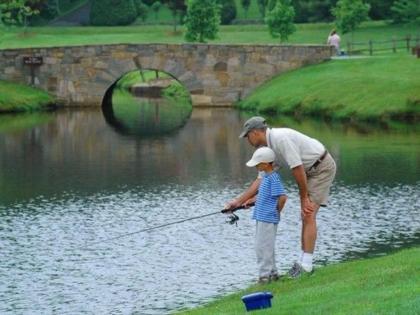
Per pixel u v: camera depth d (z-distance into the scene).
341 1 179.62
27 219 62.06
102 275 48.84
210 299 44.34
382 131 102.50
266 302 33.31
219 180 76.62
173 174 79.88
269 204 37.94
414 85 117.62
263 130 37.38
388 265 38.47
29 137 106.69
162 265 50.31
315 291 34.91
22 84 144.75
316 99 121.50
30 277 48.78
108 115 133.62
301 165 36.78
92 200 68.31
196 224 59.47
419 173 76.06
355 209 63.00
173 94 176.00
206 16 175.88
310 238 38.28
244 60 142.12
